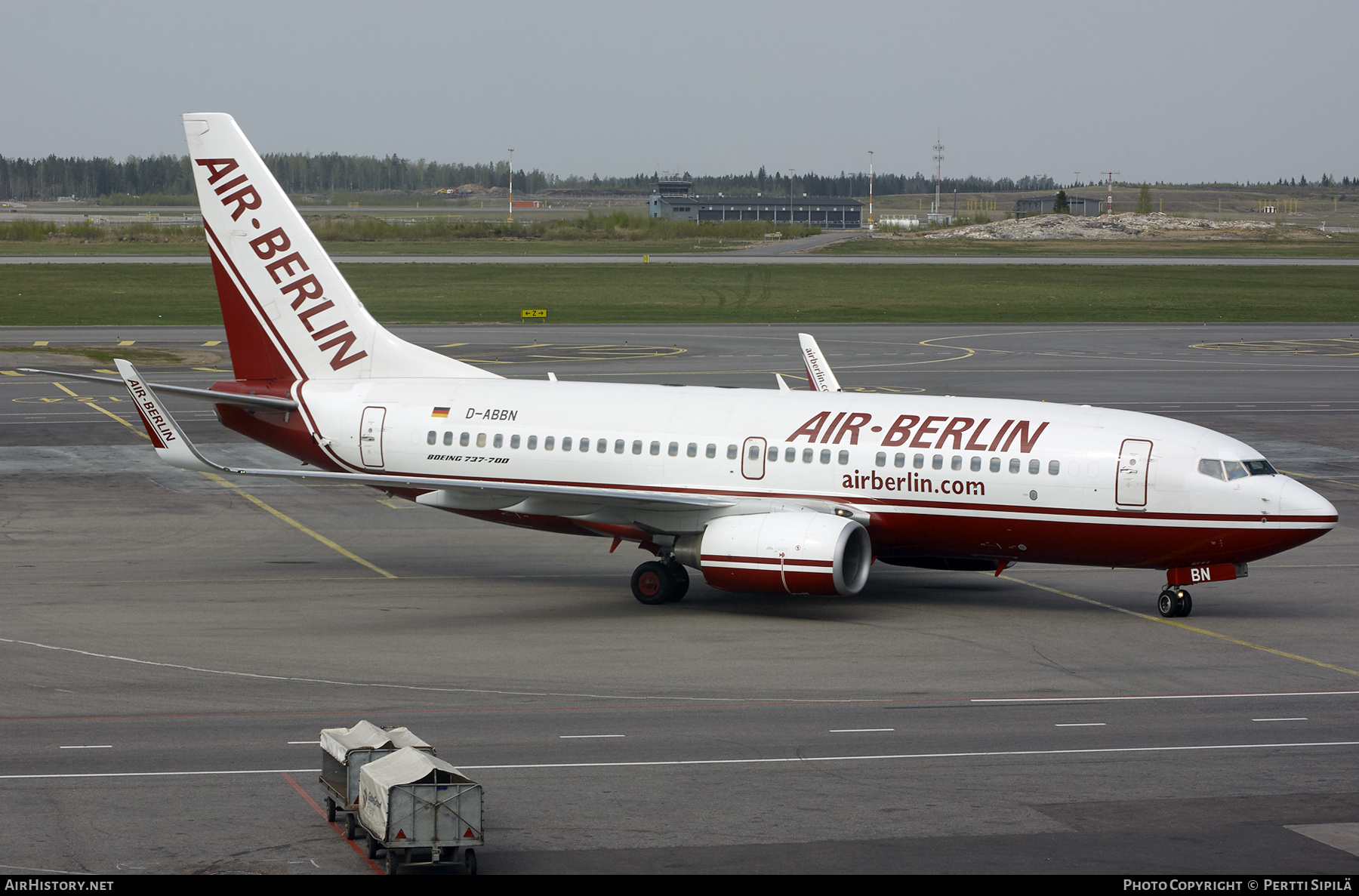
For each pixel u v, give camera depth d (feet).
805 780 186.60
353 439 337.31
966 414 304.30
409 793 150.41
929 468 297.33
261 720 212.64
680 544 306.35
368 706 221.46
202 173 345.72
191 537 370.94
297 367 351.46
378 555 354.33
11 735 202.49
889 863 157.79
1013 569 346.33
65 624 274.98
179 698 224.12
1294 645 268.21
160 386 335.06
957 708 222.48
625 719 214.90
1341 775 190.19
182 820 169.17
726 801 177.99
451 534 382.01
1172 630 281.33
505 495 310.04
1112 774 190.19
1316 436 544.62
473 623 282.77
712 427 313.94
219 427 546.26
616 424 320.91
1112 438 290.15
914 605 304.09
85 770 187.01
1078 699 228.63
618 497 294.87
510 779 185.88
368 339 347.77
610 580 329.31
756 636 273.13
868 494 301.63
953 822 171.12
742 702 225.35
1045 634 276.41
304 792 180.04
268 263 347.77
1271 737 207.82
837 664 250.57
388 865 155.63
